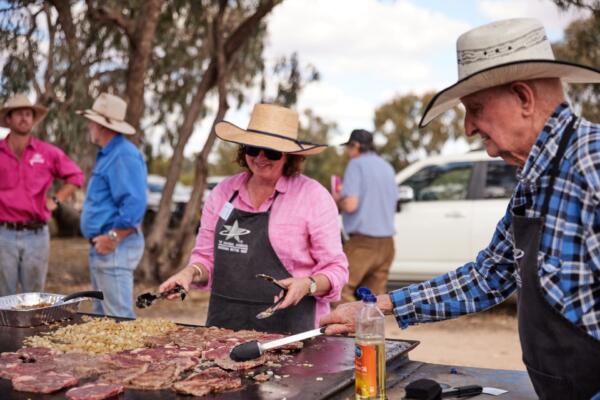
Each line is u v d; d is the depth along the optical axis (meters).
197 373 2.46
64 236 17.69
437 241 7.76
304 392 2.30
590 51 8.55
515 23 2.10
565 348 1.97
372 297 2.29
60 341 3.03
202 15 10.46
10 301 3.74
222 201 3.57
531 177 2.03
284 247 3.33
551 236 1.98
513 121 2.06
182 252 9.97
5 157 5.58
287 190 3.40
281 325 3.31
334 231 3.36
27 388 2.33
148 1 8.89
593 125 1.96
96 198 5.05
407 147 46.78
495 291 2.49
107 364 2.62
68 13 9.12
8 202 5.58
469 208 7.67
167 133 13.27
